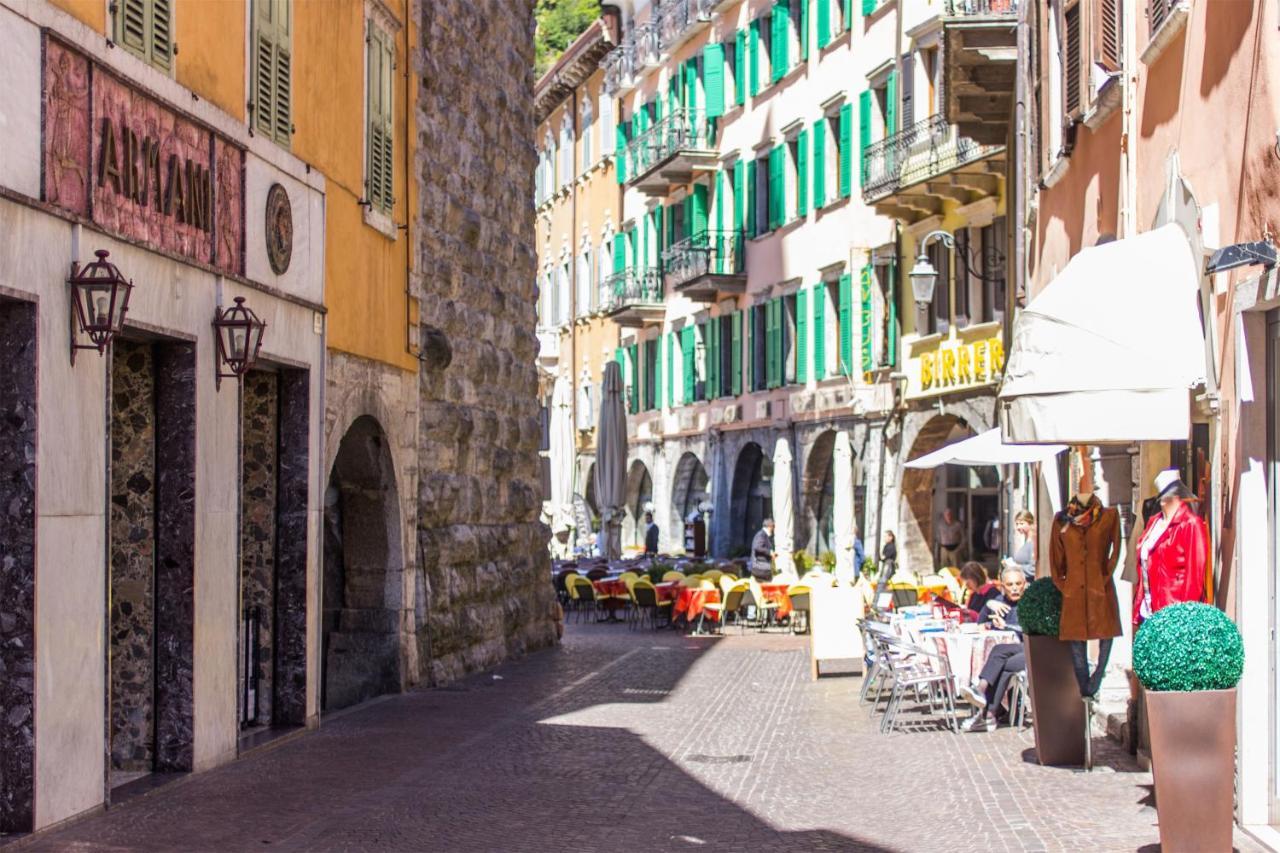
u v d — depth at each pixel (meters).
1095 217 17.33
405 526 19.80
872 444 37.56
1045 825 10.88
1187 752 9.34
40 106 10.58
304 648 15.81
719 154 48.66
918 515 36.28
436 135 21.38
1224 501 11.23
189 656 13.20
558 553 45.28
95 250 11.30
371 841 10.52
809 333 41.81
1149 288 11.52
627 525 59.94
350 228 17.67
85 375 11.25
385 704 18.39
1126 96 14.93
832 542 41.69
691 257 48.62
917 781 12.95
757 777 13.31
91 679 11.35
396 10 19.58
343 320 17.38
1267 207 10.03
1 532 10.50
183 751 13.19
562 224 67.38
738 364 47.38
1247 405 10.68
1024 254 24.44
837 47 39.66
